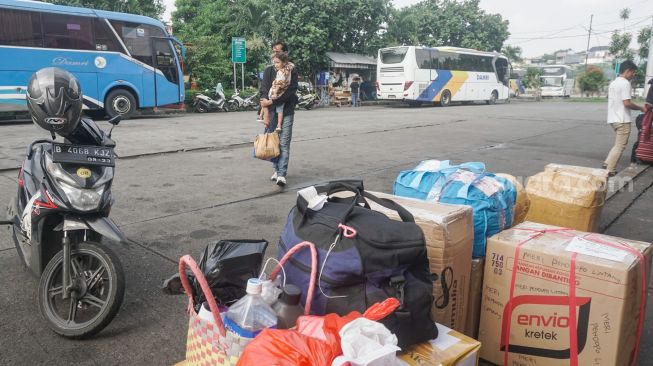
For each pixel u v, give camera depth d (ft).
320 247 6.71
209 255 7.02
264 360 5.02
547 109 74.33
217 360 6.12
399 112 62.90
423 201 8.78
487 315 8.37
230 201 18.12
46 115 8.94
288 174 22.95
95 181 9.37
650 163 27.02
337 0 81.35
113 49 45.73
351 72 88.69
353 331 5.24
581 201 11.76
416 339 6.50
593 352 7.27
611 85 23.77
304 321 5.97
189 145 29.58
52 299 9.32
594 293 7.19
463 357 6.51
